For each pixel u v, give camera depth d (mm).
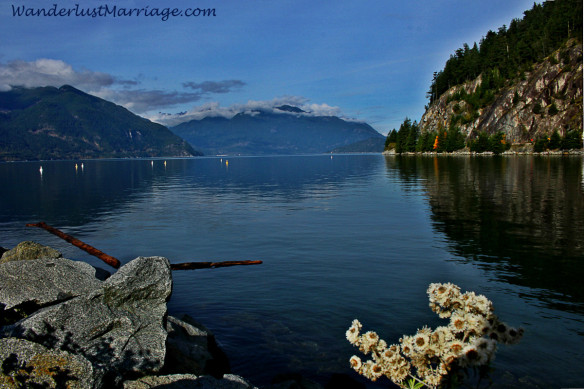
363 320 9406
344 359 7781
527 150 154125
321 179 60500
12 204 34469
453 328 4246
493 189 36969
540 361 7465
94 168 138125
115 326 6719
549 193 32562
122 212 28594
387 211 26203
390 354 4742
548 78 165625
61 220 25484
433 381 4551
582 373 7062
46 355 5027
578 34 166375
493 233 18547
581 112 149875
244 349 8219
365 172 75500
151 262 7906
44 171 114875
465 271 13062
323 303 10508
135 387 5789
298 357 7875
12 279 7980
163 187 51562
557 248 15578
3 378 4707
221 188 48344
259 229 21219
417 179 52594
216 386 6055
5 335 5922
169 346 7152
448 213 24562
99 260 15938
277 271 13492
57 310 6371
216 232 20703
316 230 20531
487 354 3924
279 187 47812
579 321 9141
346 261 14562
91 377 5121
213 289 11844
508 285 11648
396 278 12477
